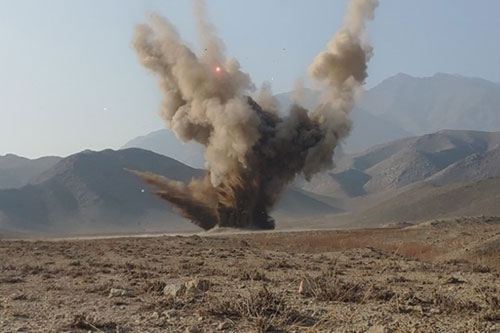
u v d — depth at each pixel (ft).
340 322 39.96
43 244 171.73
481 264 91.45
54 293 56.59
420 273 78.48
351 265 93.04
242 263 97.40
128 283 65.31
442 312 43.73
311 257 112.57
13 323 40.16
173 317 41.86
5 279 69.46
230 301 45.27
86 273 77.00
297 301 48.47
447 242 146.10
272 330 37.70
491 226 179.63
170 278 71.10
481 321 40.27
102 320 41.16
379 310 44.42
